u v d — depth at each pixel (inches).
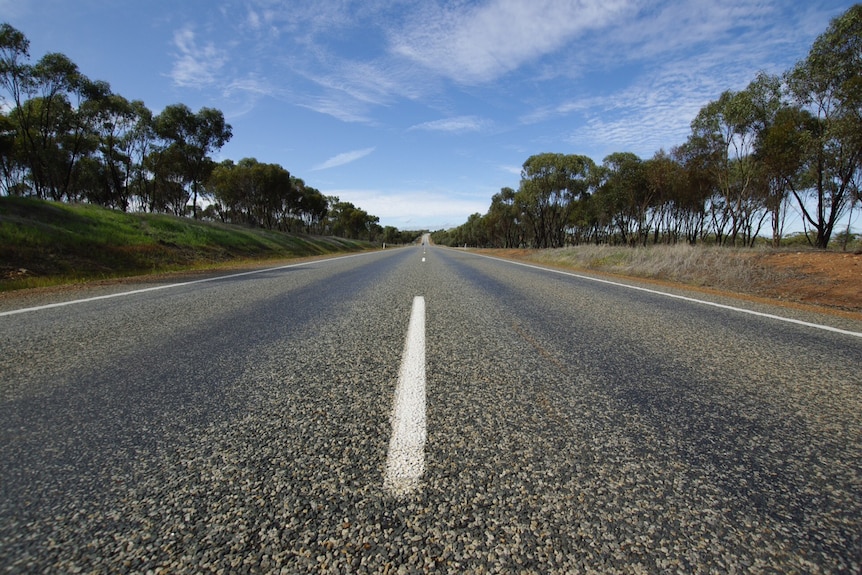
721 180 962.1
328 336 125.5
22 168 1343.5
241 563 37.1
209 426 64.5
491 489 48.0
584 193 1485.0
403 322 146.8
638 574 36.0
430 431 62.6
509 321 149.1
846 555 38.4
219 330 134.1
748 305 192.1
